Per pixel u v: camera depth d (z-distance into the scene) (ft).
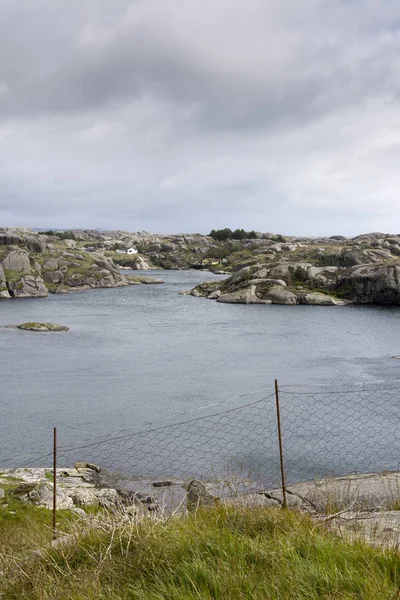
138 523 20.89
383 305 325.42
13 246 454.81
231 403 118.42
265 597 14.65
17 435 101.09
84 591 16.61
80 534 20.86
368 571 15.34
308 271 363.56
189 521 21.36
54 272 442.09
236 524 20.84
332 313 288.10
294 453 84.58
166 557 17.69
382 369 151.12
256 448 87.56
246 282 360.07
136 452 88.48
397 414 103.96
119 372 151.74
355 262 403.75
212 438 93.81
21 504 60.18
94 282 449.48
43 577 18.07
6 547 24.39
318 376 143.13
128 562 18.02
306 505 28.89
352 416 103.65
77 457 87.86
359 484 32.30
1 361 168.66
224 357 171.63
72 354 179.11
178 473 78.07
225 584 15.38
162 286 456.45
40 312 295.89
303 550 17.60
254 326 241.35
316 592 14.70
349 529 22.04
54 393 130.31
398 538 19.80
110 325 246.27
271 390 128.67
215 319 265.13
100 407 118.11
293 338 208.03
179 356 173.88
